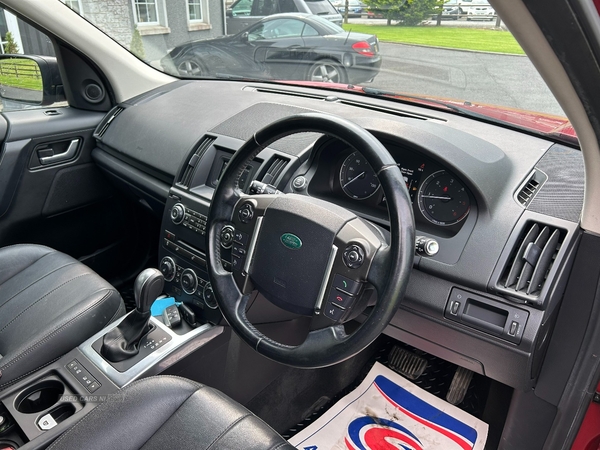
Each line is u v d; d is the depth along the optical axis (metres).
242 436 0.94
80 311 1.28
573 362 1.21
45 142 1.77
